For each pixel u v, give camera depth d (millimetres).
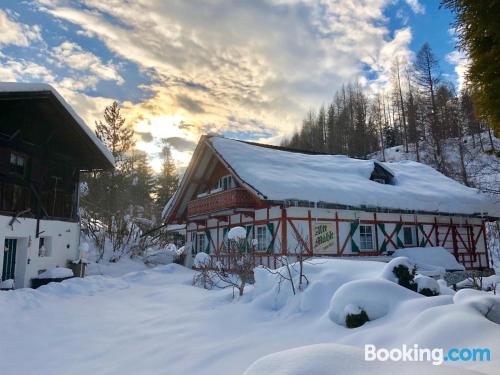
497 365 3531
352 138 68875
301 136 91188
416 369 2723
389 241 18406
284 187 15664
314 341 5828
